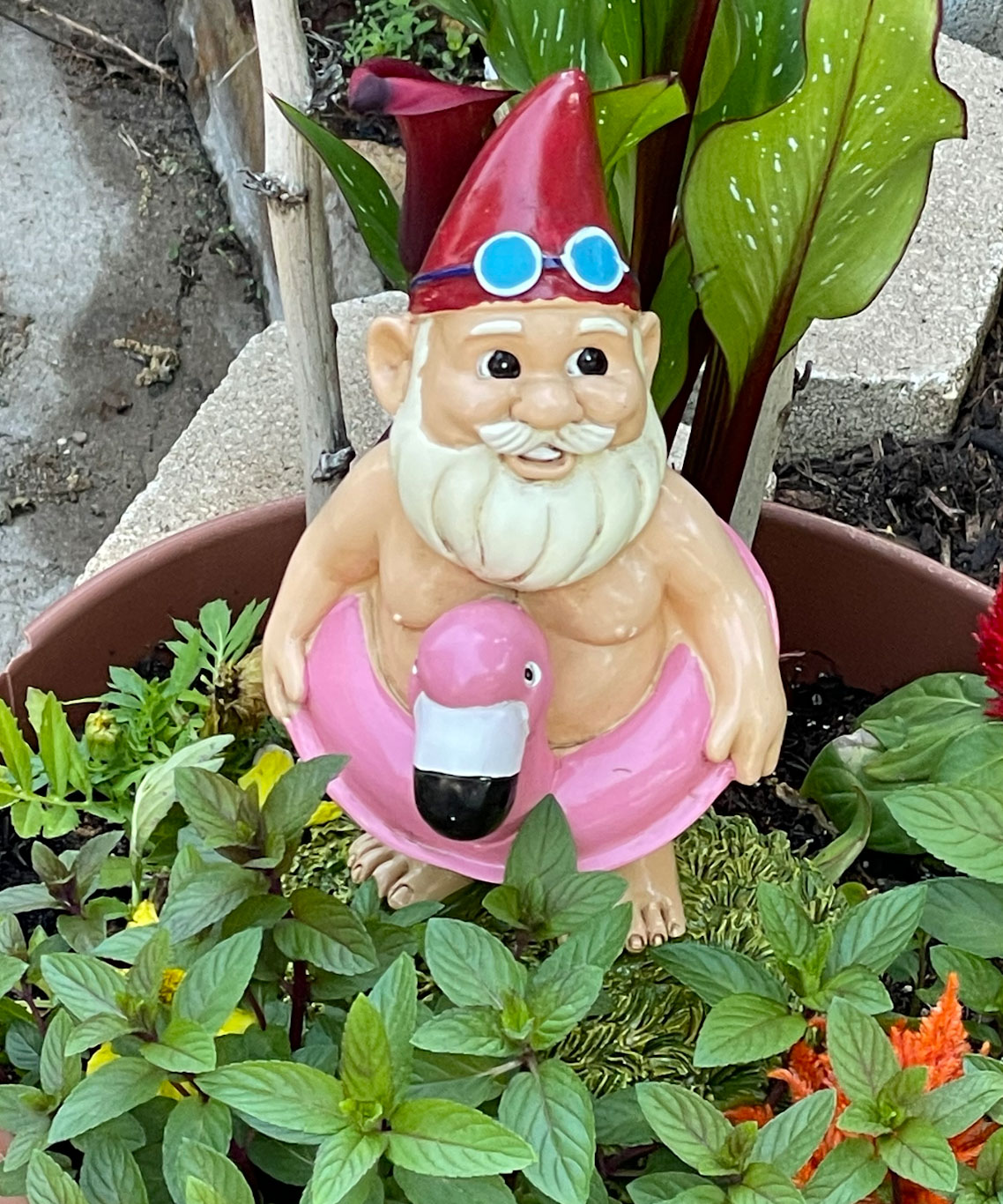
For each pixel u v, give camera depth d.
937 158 1.39
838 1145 0.48
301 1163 0.52
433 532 0.54
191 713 0.86
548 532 0.52
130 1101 0.46
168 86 1.96
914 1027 0.60
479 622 0.53
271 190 0.74
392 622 0.59
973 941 0.58
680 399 0.82
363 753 0.61
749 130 0.60
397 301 1.20
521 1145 0.42
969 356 1.22
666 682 0.60
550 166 0.48
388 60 0.57
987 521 1.18
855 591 0.94
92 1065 0.59
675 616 0.60
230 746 0.83
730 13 0.69
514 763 0.53
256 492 1.04
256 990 0.57
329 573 0.61
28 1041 0.59
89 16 1.98
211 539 0.90
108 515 1.64
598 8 0.68
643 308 0.76
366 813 0.62
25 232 1.86
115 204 1.88
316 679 0.62
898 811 0.55
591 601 0.56
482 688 0.52
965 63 1.51
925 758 0.81
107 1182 0.48
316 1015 0.58
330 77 0.82
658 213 0.73
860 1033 0.47
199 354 1.78
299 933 0.51
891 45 0.57
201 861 0.56
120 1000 0.47
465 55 1.64
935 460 1.23
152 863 0.71
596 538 0.53
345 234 1.54
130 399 1.74
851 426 1.24
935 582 0.90
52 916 0.82
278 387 1.12
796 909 0.53
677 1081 0.63
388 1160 0.48
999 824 0.55
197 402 1.75
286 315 0.80
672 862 0.69
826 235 0.65
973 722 0.80
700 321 0.77
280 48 0.71
